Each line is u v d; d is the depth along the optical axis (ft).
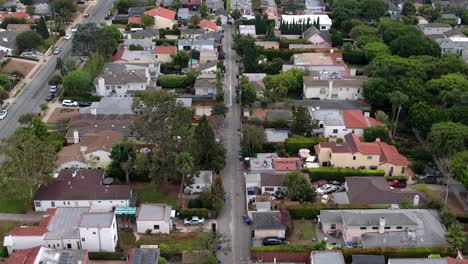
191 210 378.32
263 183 404.57
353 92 556.51
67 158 426.51
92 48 616.39
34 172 384.68
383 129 468.75
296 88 576.61
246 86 531.09
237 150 468.75
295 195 388.57
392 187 413.59
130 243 352.49
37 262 306.14
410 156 460.96
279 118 502.38
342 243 353.92
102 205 384.47
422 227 348.59
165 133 400.26
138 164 397.39
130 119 491.31
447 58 589.32
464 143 429.79
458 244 330.13
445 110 474.90
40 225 344.28
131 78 563.07
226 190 413.80
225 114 523.29
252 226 362.53
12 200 393.50
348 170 423.23
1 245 346.13
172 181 420.36
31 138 393.70
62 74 588.50
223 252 347.56
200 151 419.95
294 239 358.64
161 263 322.55
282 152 460.14
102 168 424.87
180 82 584.40
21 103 547.08
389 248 332.19
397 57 594.24
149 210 371.35
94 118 494.18
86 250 323.78
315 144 465.88
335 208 376.68
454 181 424.05
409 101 502.79
